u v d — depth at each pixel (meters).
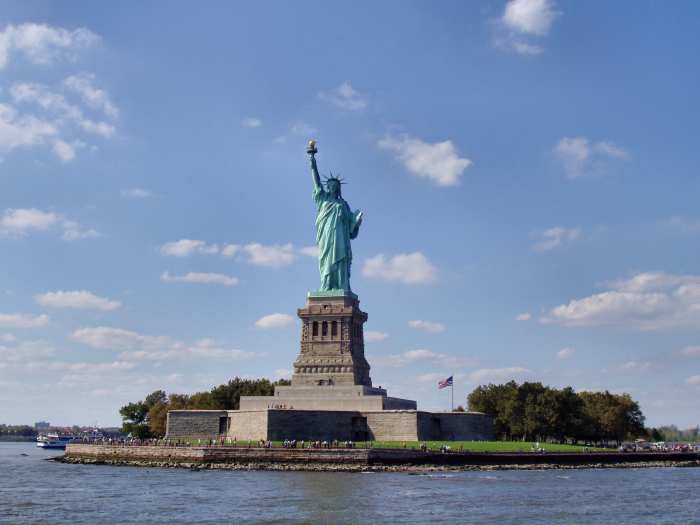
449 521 109.19
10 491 140.00
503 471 180.25
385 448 180.38
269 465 178.62
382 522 107.88
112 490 140.12
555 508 122.50
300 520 108.81
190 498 128.62
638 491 145.62
